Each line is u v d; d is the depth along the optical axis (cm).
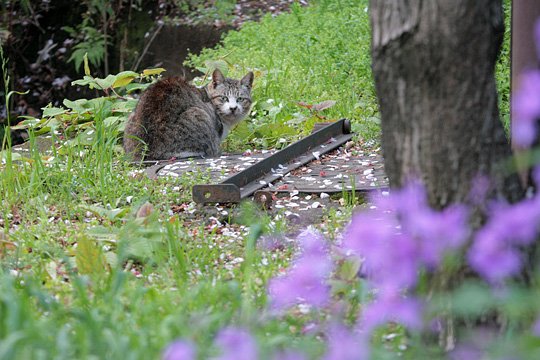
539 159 475
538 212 466
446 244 511
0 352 523
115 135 1428
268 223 991
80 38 2753
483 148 603
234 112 1589
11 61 2756
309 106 1627
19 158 1275
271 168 1252
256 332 611
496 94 612
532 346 449
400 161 621
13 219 1066
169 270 848
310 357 568
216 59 1956
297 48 2038
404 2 596
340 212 1074
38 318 670
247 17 2595
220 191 1087
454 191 604
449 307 586
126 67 2689
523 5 794
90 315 609
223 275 823
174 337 616
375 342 606
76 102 1602
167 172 1304
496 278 570
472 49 593
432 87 600
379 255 509
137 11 2720
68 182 1167
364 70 1817
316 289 569
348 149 1441
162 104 1490
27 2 2712
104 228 950
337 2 2373
